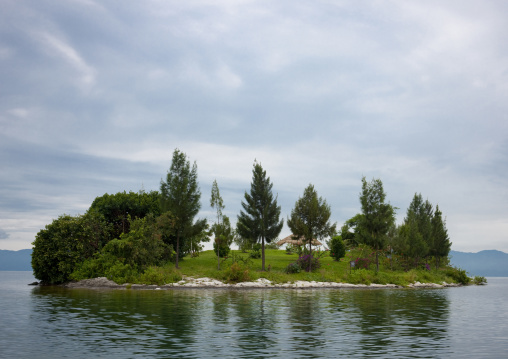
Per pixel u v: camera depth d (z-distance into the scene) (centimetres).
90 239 5541
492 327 2066
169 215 5753
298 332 1823
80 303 2981
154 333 1752
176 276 5069
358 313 2572
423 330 1938
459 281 7669
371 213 6556
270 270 5912
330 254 7538
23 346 1473
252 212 6134
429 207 8756
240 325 2005
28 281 6825
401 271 7075
